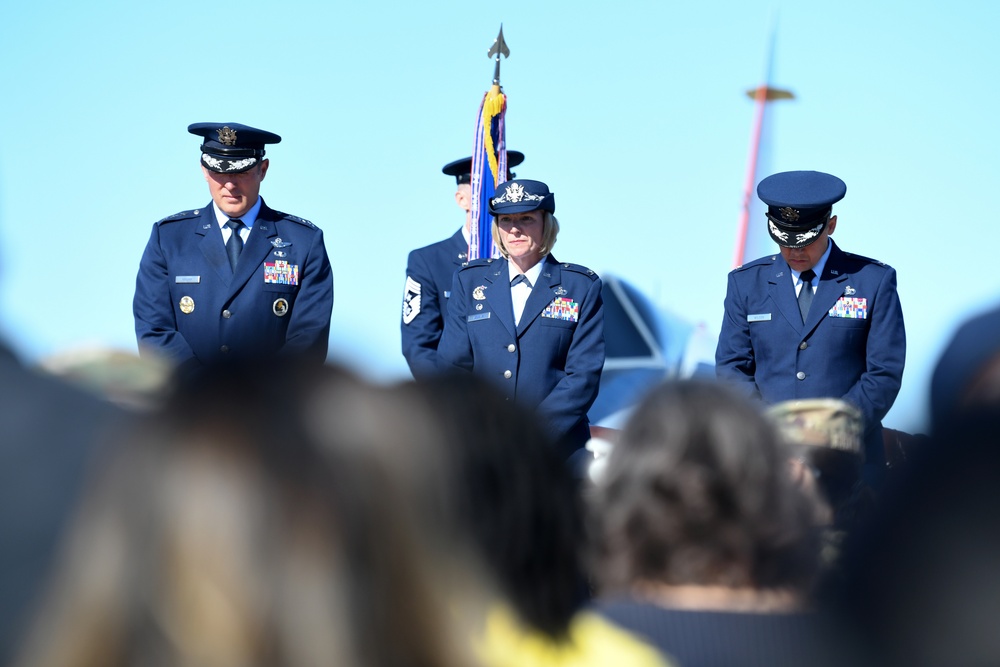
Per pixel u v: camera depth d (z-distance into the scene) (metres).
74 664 2.65
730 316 14.96
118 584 2.64
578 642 3.80
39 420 5.01
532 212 14.50
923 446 3.04
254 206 15.52
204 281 15.12
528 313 14.52
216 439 2.70
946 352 3.13
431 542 2.92
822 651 4.24
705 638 4.39
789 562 4.66
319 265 15.60
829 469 7.71
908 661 2.94
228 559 2.61
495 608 3.61
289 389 2.78
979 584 2.83
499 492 4.26
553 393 14.28
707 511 4.62
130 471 2.71
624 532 4.70
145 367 5.43
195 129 15.22
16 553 4.87
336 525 2.69
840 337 14.23
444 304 16.94
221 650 2.60
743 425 4.73
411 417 3.09
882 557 3.02
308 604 2.63
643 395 4.96
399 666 2.78
